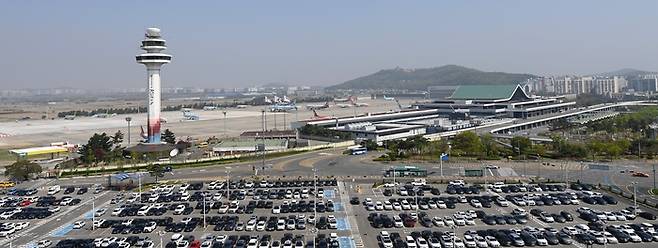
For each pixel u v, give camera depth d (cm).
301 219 10325
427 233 9344
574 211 10950
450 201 11750
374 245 8919
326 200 12425
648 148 17962
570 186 13288
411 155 19038
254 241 8925
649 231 9112
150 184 14912
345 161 18662
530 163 17038
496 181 14250
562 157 17900
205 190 13950
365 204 11794
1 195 13750
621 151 17825
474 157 18412
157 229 10194
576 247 8612
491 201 11888
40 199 12912
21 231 10262
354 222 10419
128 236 9731
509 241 8762
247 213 11294
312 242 8994
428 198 12169
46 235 9950
